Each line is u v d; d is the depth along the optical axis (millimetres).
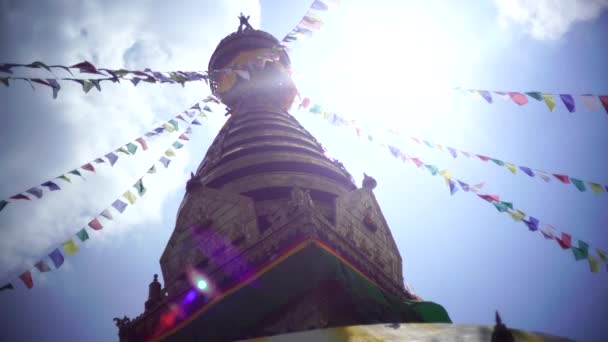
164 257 26031
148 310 23719
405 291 24578
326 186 27359
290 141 31141
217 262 23078
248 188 26500
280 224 21953
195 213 26391
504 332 12711
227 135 33156
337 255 21281
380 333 14484
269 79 37719
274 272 20516
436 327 14922
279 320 19547
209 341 20172
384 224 27000
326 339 14086
